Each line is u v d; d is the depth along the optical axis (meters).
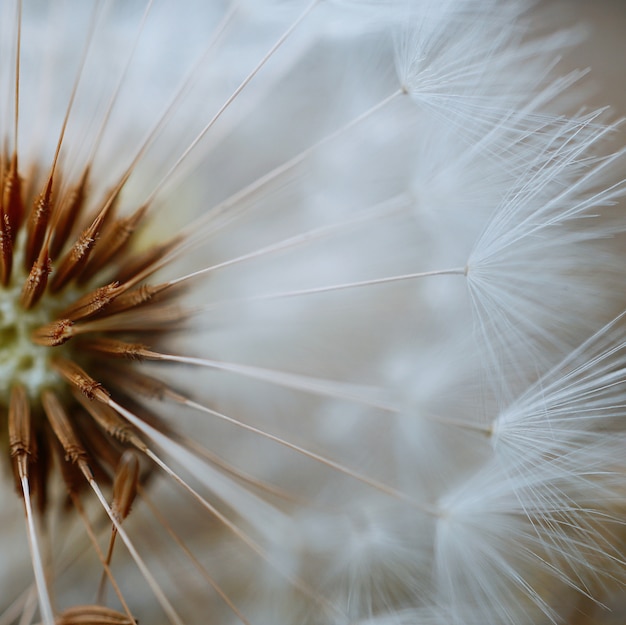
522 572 0.08
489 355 0.07
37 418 0.07
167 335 0.07
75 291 0.07
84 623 0.07
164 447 0.07
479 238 0.07
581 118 0.07
